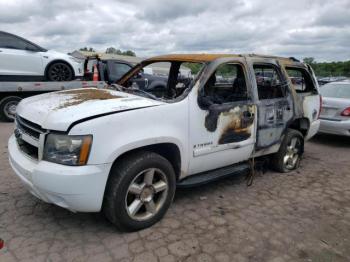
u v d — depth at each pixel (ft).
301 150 17.85
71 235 10.23
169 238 10.34
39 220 11.01
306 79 17.80
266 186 15.24
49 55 29.22
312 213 12.66
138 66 15.97
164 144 10.89
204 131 11.85
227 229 11.09
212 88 13.57
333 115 23.94
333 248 10.32
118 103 10.28
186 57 13.52
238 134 13.21
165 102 10.91
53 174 8.80
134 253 9.48
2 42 27.04
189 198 13.47
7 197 12.55
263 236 10.77
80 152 8.87
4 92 28.09
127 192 9.94
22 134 10.36
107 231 10.55
